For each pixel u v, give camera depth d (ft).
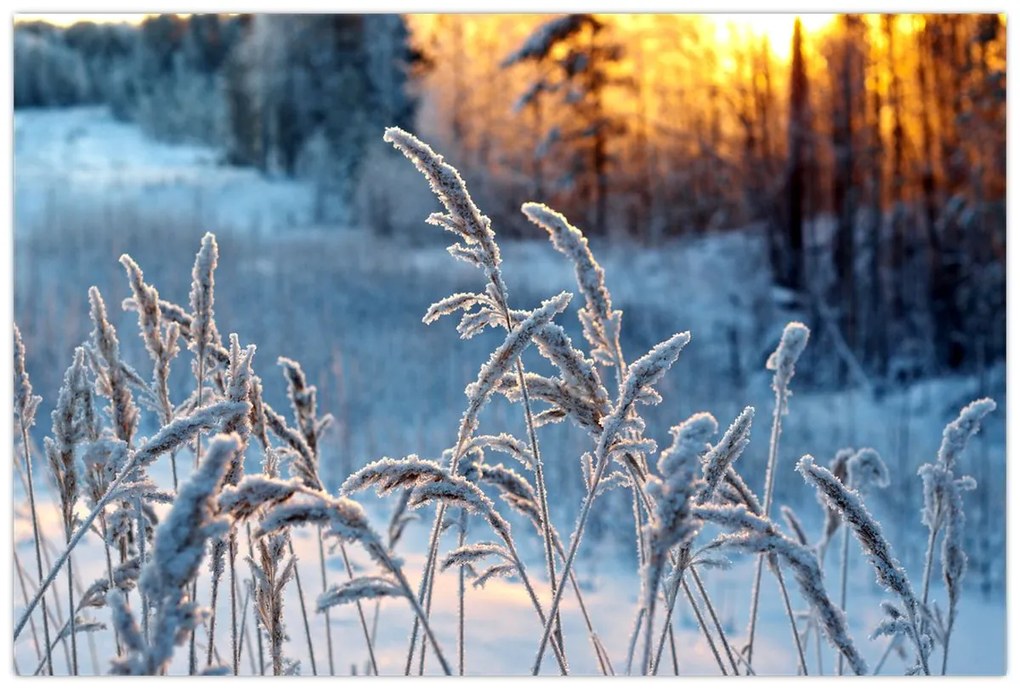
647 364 5.68
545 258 65.05
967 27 48.80
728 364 47.03
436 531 6.21
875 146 53.93
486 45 83.05
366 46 104.68
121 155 126.82
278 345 36.63
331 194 92.53
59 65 157.58
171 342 7.08
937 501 6.75
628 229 71.36
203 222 67.82
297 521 4.25
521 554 18.49
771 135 62.80
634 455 6.09
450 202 5.82
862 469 8.77
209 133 141.08
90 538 14.44
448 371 36.17
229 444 4.03
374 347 38.96
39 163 108.27
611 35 73.41
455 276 55.77
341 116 103.14
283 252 60.13
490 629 12.61
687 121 70.59
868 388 43.75
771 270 59.77
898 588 5.82
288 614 12.45
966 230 49.19
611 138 75.82
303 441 7.22
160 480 18.39
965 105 50.52
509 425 27.71
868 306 52.19
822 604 4.83
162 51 157.69
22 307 34.42
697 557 5.83
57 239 51.44
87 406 6.51
